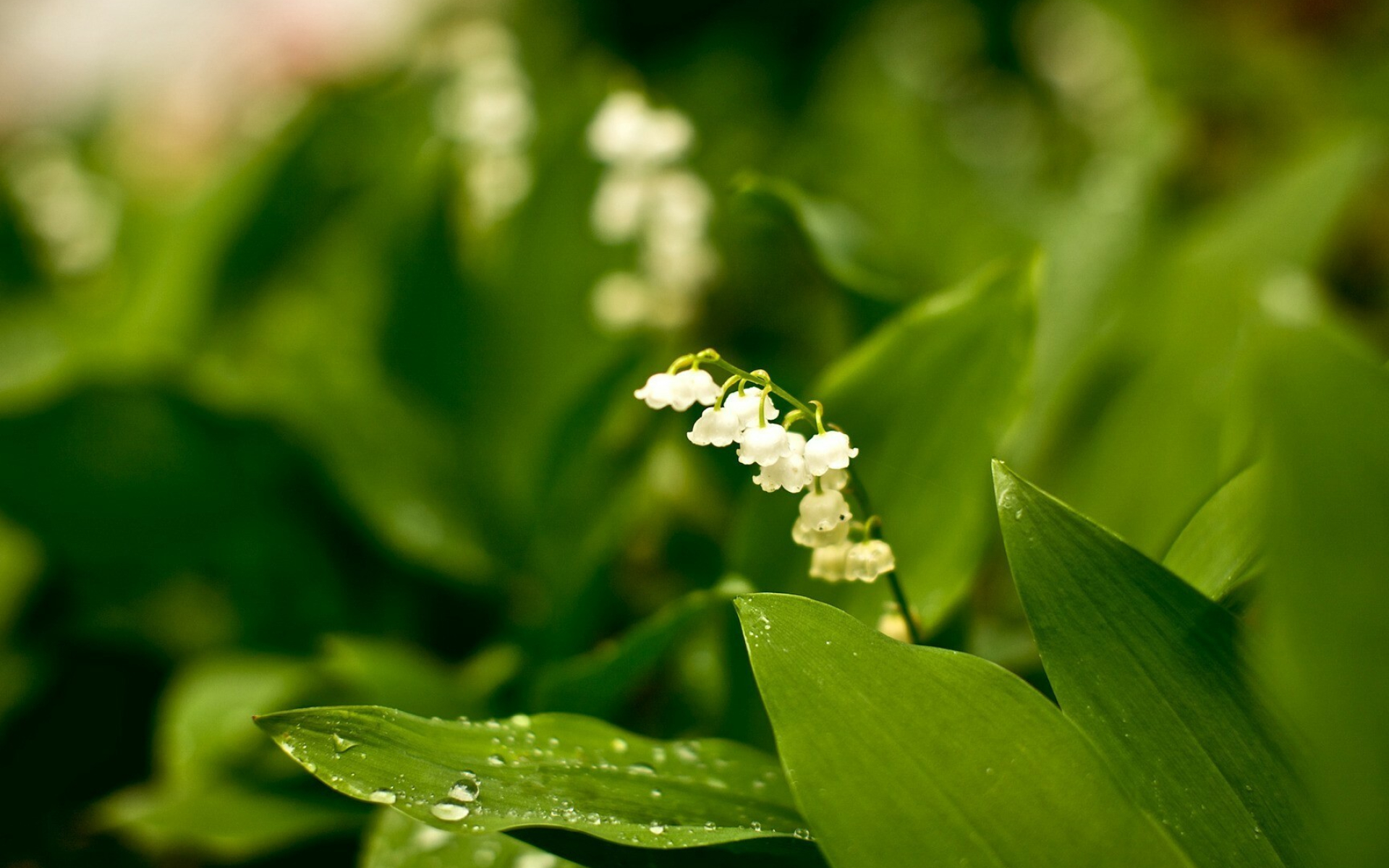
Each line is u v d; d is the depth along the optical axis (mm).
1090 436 600
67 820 678
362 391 721
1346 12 1397
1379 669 398
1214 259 707
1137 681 435
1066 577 439
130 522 679
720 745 469
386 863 478
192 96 1342
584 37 1566
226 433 664
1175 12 1471
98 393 636
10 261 1040
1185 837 426
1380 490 399
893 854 418
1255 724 433
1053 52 1516
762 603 437
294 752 432
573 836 445
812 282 987
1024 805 422
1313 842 427
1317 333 407
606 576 617
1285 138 1299
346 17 1278
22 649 757
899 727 427
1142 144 838
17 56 1438
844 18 1622
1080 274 722
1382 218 1153
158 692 763
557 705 521
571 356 713
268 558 707
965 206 1024
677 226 704
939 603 497
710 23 1642
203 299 901
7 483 648
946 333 509
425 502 680
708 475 721
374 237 762
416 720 444
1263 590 448
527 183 731
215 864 625
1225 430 530
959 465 506
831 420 515
